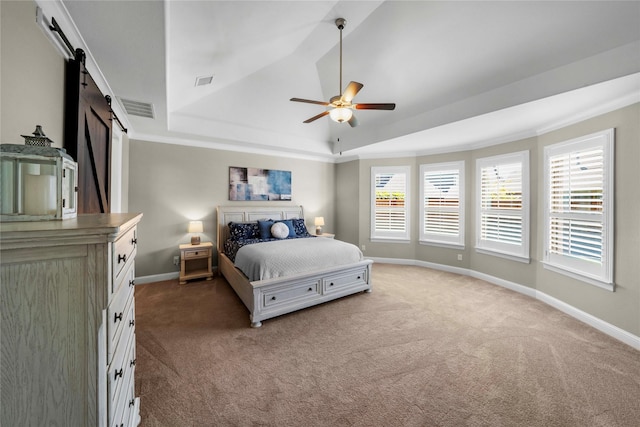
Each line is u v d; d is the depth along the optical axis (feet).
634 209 7.66
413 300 11.04
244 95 12.52
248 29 7.84
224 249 14.30
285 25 8.34
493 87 9.23
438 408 5.30
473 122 10.52
